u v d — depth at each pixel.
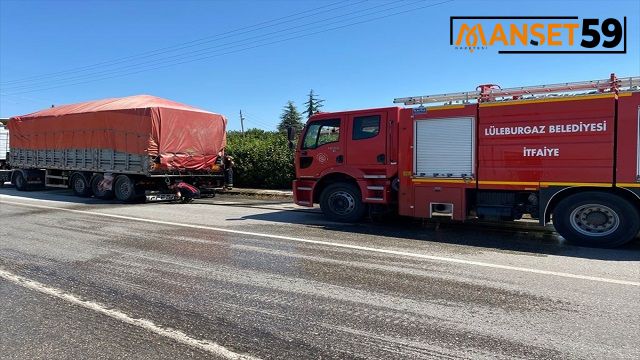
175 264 6.35
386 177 9.62
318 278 5.68
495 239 8.29
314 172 10.58
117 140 14.89
